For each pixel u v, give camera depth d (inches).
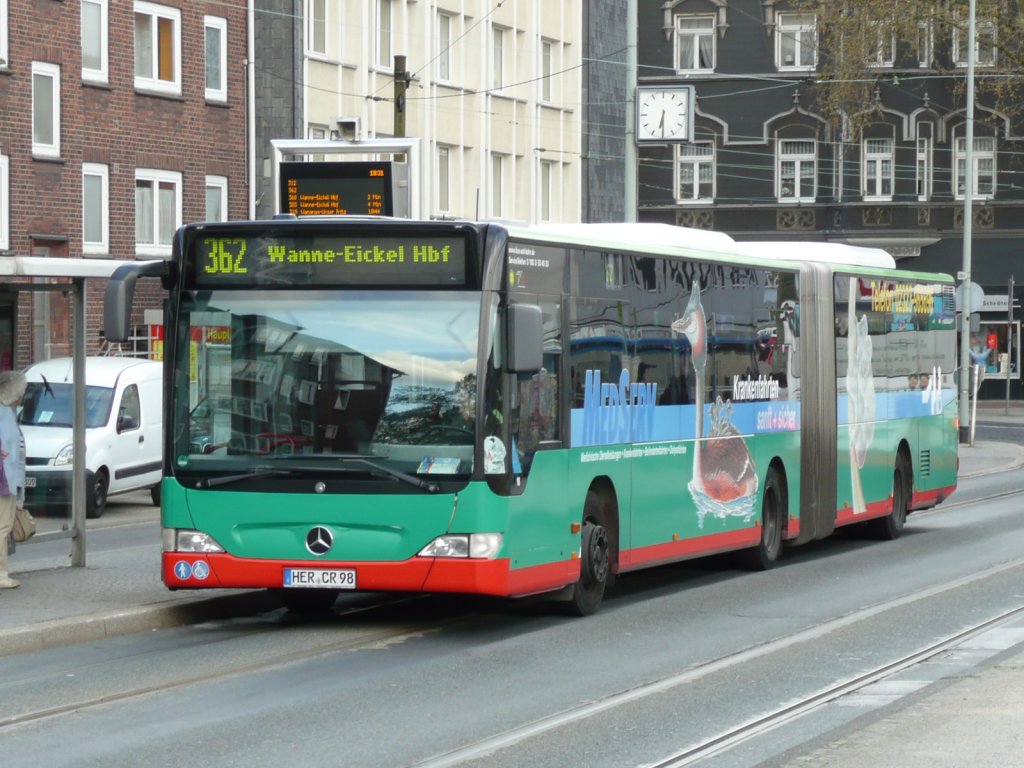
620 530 903.1
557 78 3198.8
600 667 706.8
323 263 787.4
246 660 720.3
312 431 781.9
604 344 884.0
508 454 780.6
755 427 1082.1
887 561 1162.0
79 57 2095.2
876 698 622.2
